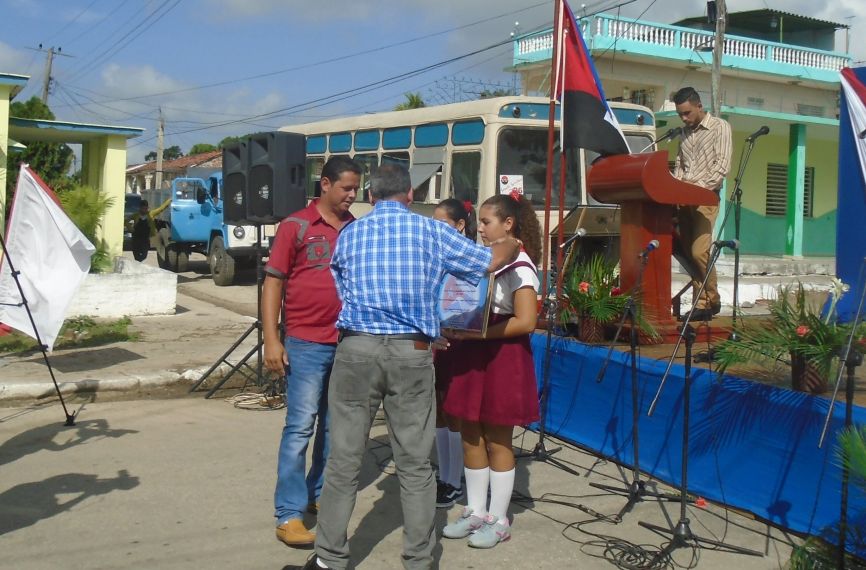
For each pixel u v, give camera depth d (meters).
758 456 4.90
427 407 4.02
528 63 21.56
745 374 5.30
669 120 20.06
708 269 4.75
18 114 26.28
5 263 7.21
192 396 7.98
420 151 11.96
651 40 21.08
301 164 7.28
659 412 5.61
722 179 6.53
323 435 4.90
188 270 21.38
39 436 6.51
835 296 4.75
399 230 4.02
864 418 4.29
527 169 10.60
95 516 4.90
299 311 4.62
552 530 4.87
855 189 5.64
